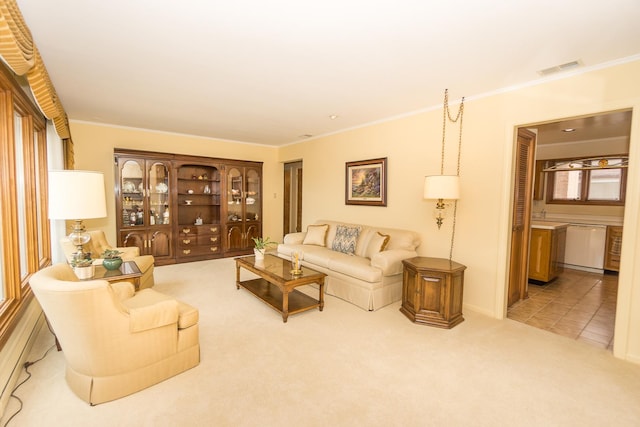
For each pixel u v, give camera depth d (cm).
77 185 232
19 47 154
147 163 500
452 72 273
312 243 479
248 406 182
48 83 245
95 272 278
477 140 331
